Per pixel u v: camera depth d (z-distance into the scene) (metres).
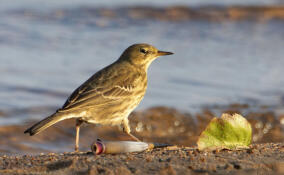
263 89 17.64
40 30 25.17
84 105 9.05
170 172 6.48
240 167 6.72
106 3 30.31
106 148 7.68
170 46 23.39
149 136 13.30
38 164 7.26
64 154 8.14
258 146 8.17
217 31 26.50
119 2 30.52
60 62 20.41
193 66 20.52
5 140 12.24
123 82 9.68
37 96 16.28
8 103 15.38
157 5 29.92
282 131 14.07
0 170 6.98
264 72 19.75
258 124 14.49
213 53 22.45
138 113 14.98
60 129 13.31
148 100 16.30
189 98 16.66
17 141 12.27
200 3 30.73
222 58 21.70
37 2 30.50
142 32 25.75
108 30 25.89
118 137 13.17
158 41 24.17
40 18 27.38
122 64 10.23
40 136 12.79
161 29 26.53
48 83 17.58
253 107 15.89
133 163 6.98
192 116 14.88
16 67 19.30
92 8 29.34
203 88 17.81
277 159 7.17
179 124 14.17
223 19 28.75
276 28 27.44
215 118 7.67
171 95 16.95
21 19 26.89
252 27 27.47
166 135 13.38
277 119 14.87
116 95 9.47
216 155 7.42
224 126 7.71
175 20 28.16
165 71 19.84
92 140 12.88
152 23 27.47
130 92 9.70
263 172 6.54
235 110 15.62
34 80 17.86
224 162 6.99
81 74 18.98
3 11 28.25
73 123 13.82
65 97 16.47
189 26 27.28
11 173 6.84
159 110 15.38
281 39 25.11
